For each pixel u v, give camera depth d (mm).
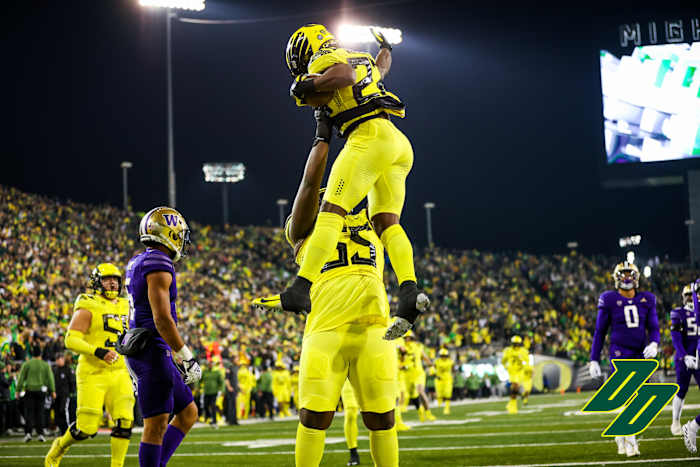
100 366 8172
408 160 4730
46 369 15555
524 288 49281
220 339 28125
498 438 12062
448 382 21875
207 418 22172
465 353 35344
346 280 4980
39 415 15516
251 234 48094
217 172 60656
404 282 4484
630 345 9789
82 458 11031
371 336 4945
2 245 28922
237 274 39594
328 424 4906
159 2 27312
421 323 37562
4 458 11070
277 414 26953
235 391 20828
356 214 5172
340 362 4922
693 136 43844
